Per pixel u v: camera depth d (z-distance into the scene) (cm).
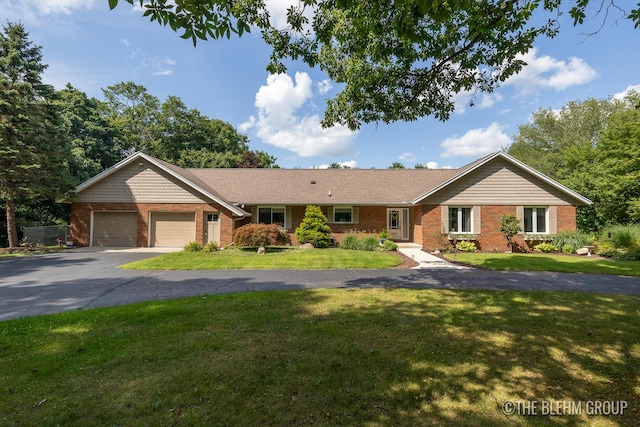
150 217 1739
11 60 1658
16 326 480
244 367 348
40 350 393
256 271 1016
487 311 561
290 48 662
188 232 1748
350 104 795
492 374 337
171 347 400
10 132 1602
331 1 578
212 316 529
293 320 509
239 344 410
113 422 255
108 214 1744
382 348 400
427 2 320
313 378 326
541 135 3634
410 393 300
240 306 592
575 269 1038
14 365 353
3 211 1948
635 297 669
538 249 1609
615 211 2047
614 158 2044
